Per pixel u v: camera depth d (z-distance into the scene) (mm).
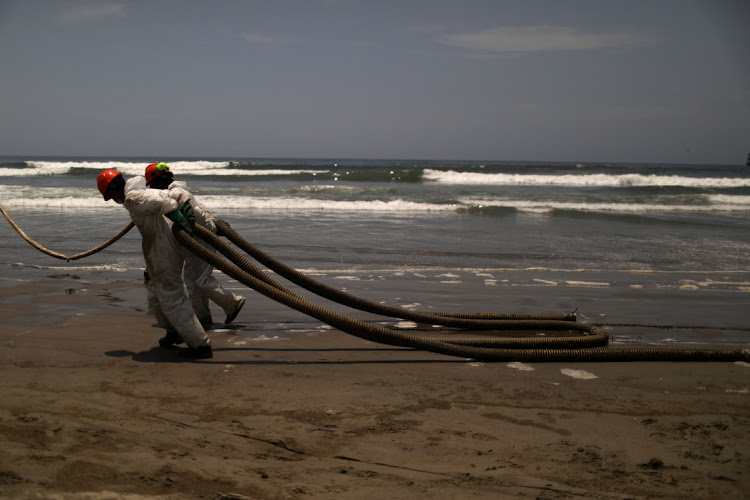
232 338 5094
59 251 9406
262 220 13898
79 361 4227
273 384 3865
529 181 33500
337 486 2523
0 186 20906
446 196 21984
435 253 10023
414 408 3508
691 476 2729
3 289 6719
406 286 7551
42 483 2420
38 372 3936
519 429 3236
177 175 33094
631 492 2564
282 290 4574
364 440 3016
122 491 2393
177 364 4246
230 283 7613
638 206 19422
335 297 5098
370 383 3967
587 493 2539
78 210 15320
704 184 33562
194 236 4633
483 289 7496
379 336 4414
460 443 3021
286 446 2908
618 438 3150
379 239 11367
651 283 8062
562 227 13984
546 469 2760
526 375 4293
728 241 12125
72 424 3041
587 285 7871
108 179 4371
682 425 3354
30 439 2830
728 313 6469
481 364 4555
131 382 3799
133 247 9820
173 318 4328
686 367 4590
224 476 2562
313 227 12812
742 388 4066
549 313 6387
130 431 2992
